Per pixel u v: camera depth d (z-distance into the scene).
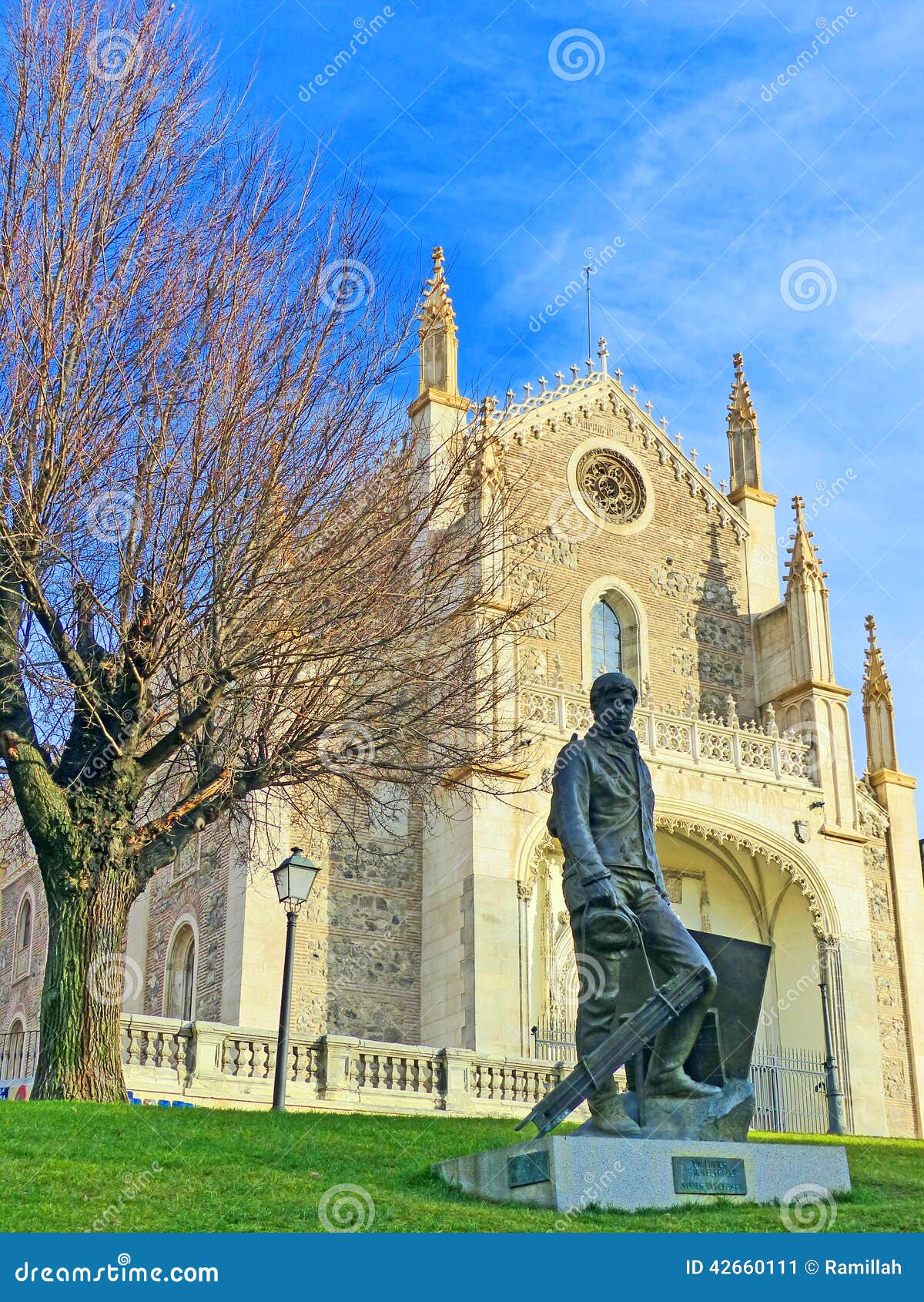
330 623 22.39
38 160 21.92
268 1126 17.95
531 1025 34.84
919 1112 41.25
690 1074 15.04
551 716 36.69
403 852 34.53
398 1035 35.31
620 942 14.71
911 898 43.44
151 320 22.28
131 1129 16.72
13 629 20.77
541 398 43.88
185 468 21.89
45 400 20.84
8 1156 15.05
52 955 19.80
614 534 43.78
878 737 45.66
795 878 39.41
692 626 44.25
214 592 21.56
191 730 21.38
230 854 35.00
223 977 34.28
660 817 37.94
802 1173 15.05
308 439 23.25
